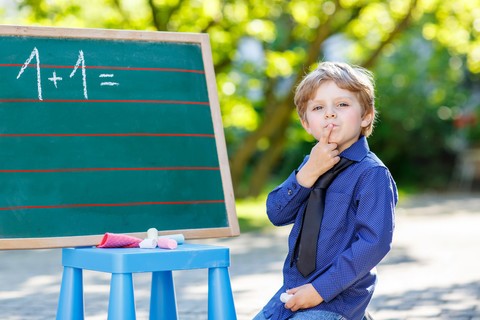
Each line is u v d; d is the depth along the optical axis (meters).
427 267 9.64
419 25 20.08
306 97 3.84
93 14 15.94
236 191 19.03
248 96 18.66
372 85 3.93
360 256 3.57
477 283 8.38
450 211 18.75
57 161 4.26
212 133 4.60
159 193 4.39
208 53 4.69
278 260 10.52
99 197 4.28
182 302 7.42
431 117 28.92
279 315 3.74
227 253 3.98
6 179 4.16
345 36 18.33
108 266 3.75
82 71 4.41
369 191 3.67
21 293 8.16
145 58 4.55
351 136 3.78
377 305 7.17
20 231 4.12
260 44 18.23
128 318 3.70
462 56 27.78
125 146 4.39
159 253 3.79
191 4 15.94
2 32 4.33
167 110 4.52
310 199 3.78
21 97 4.28
